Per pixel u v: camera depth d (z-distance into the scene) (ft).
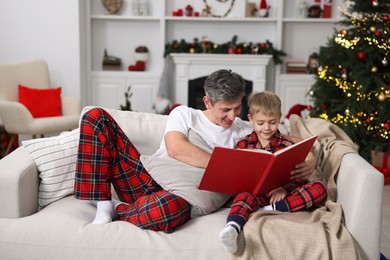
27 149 7.22
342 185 6.73
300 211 6.59
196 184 6.72
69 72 18.25
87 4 19.26
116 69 19.94
